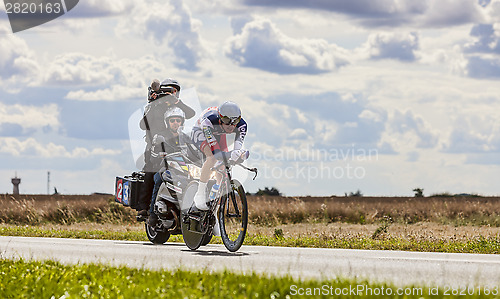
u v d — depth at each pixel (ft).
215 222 44.45
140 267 36.47
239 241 43.16
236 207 43.68
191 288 28.35
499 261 39.45
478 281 31.65
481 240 57.67
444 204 124.47
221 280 29.84
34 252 45.65
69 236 64.69
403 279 32.17
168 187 47.21
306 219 109.81
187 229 47.01
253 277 30.55
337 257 41.57
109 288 29.04
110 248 48.44
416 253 44.96
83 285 29.84
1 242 54.08
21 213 107.24
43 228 92.68
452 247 52.54
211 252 44.93
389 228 99.40
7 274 33.17
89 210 109.50
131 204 51.90
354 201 150.61
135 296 26.99
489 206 124.26
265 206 112.88
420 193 170.91
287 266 37.01
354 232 88.89
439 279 32.50
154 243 53.72
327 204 119.14
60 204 110.73
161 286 28.76
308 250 46.98
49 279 31.63
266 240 57.16
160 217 48.83
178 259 40.47
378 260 39.86
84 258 41.83
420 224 108.27
